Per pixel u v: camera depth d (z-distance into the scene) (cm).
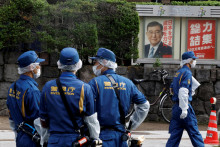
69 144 454
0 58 1323
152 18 1422
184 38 1433
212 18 1434
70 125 457
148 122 1335
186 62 787
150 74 1358
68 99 459
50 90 467
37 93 531
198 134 762
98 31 1372
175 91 773
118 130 511
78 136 459
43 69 1327
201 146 757
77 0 1331
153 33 1422
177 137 771
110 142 501
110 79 520
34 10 1300
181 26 1430
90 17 1327
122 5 1381
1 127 1119
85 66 1327
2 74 1320
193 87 795
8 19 1295
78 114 461
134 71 1363
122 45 1383
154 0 1683
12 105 536
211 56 1438
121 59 1401
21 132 533
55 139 457
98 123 472
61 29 1316
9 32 1295
